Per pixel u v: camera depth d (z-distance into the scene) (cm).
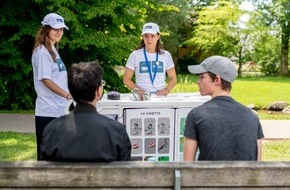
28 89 1045
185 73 3033
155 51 451
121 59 1080
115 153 218
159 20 2828
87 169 197
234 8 2759
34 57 378
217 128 238
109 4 1032
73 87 228
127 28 1147
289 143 647
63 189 200
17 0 1008
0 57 1018
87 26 1075
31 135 695
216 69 255
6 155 557
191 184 202
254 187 203
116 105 366
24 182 198
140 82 448
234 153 237
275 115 987
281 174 201
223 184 202
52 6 962
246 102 1252
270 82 2083
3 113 959
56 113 380
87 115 224
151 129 374
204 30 2830
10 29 1051
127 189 201
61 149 212
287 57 2834
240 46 2823
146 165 201
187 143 245
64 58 1085
